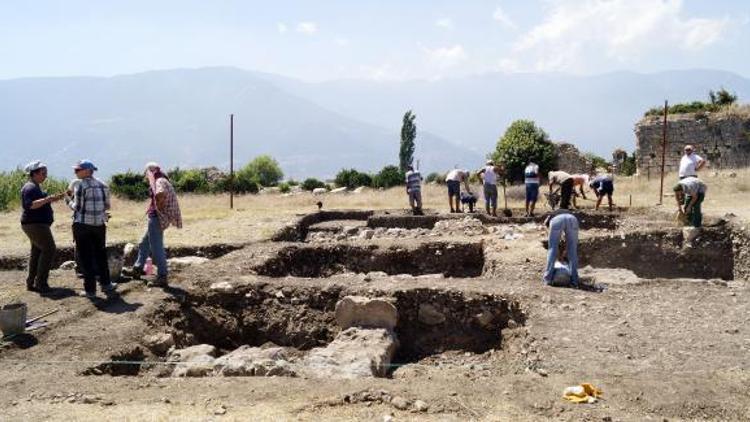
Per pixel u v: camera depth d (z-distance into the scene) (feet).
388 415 16.61
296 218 61.87
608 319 25.91
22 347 24.12
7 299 30.42
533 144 108.68
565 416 16.58
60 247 44.34
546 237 45.96
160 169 32.63
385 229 57.88
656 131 99.60
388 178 120.57
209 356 24.75
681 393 17.92
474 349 29.04
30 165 30.96
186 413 16.98
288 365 21.74
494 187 62.03
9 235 52.85
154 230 32.09
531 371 20.26
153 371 23.39
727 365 20.43
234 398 18.17
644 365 20.54
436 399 17.65
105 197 30.91
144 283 32.96
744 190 71.31
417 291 30.68
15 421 16.70
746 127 93.09
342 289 31.53
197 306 31.24
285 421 16.29
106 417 16.79
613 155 124.67
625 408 17.13
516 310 28.66
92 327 26.37
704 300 28.81
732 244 45.57
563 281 31.63
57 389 19.34
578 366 20.59
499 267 36.19
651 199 70.28
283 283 32.68
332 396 18.03
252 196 95.40
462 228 54.34
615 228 56.18
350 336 26.94
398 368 24.36
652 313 26.68
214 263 38.63
